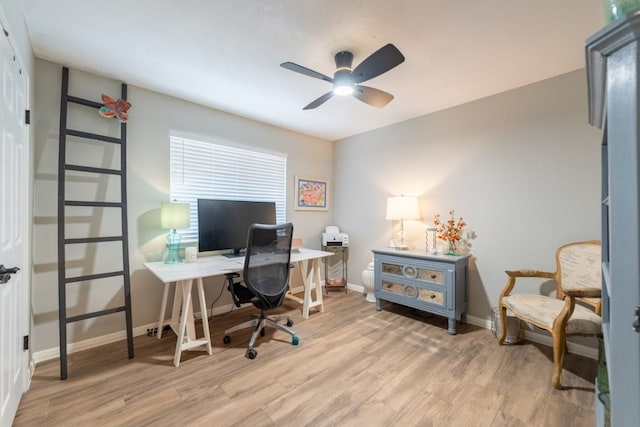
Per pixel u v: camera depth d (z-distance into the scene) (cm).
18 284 159
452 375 193
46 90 210
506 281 262
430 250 310
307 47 196
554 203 236
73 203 203
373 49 196
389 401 166
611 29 72
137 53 204
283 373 194
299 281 391
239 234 306
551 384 183
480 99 279
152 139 263
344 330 267
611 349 78
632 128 72
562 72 228
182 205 254
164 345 233
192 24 173
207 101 289
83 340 226
